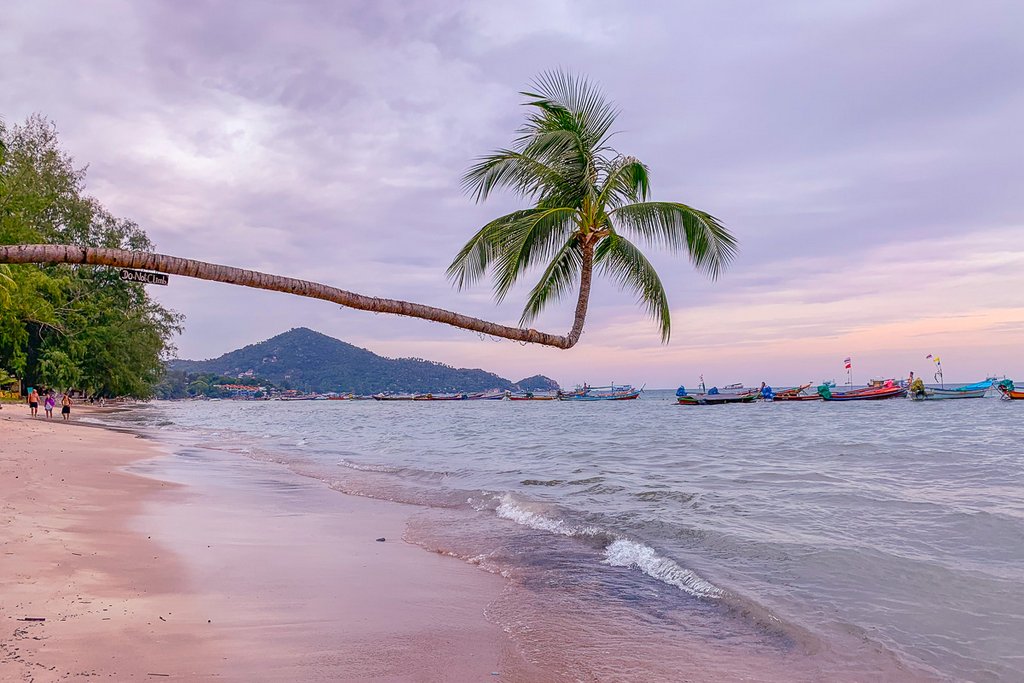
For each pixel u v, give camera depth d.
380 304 3.54
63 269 50.75
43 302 43.44
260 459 21.25
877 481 14.56
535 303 7.01
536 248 6.62
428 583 7.36
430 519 11.17
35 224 44.12
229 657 4.77
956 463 17.50
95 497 11.23
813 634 5.84
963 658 5.25
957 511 10.54
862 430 31.31
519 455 22.70
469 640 5.61
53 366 50.06
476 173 7.45
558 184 6.90
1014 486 13.34
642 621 6.27
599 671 5.06
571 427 40.31
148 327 64.25
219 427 43.53
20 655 4.38
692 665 5.22
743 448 23.83
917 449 21.25
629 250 6.77
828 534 9.39
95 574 6.48
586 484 15.03
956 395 59.88
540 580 7.65
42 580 6.09
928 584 7.06
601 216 6.57
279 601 6.25
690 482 15.18
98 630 5.00
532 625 6.10
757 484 14.59
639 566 8.24
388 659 5.04
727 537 9.29
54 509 9.63
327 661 4.90
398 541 9.48
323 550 8.60
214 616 5.64
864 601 6.65
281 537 9.22
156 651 4.73
